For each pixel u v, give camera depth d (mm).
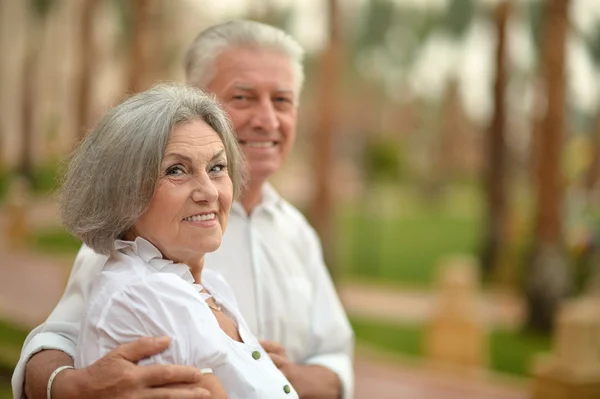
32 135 25438
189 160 1465
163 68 22344
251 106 2119
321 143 12344
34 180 24609
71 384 1392
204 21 27125
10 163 25484
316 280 2297
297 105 2258
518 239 15352
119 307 1401
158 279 1414
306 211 14461
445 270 9438
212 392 1377
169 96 1514
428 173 37625
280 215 2283
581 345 5953
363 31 36156
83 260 1773
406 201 34094
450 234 23609
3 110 26156
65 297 1773
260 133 2117
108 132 1479
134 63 15875
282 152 2195
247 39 2137
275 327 2111
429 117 50219
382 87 50594
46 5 25688
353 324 11289
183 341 1375
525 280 11367
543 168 11172
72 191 1509
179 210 1455
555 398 5988
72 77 25672
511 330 11312
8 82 26422
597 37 27688
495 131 15461
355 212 28344
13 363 5246
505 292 14250
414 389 7812
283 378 1556
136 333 1385
